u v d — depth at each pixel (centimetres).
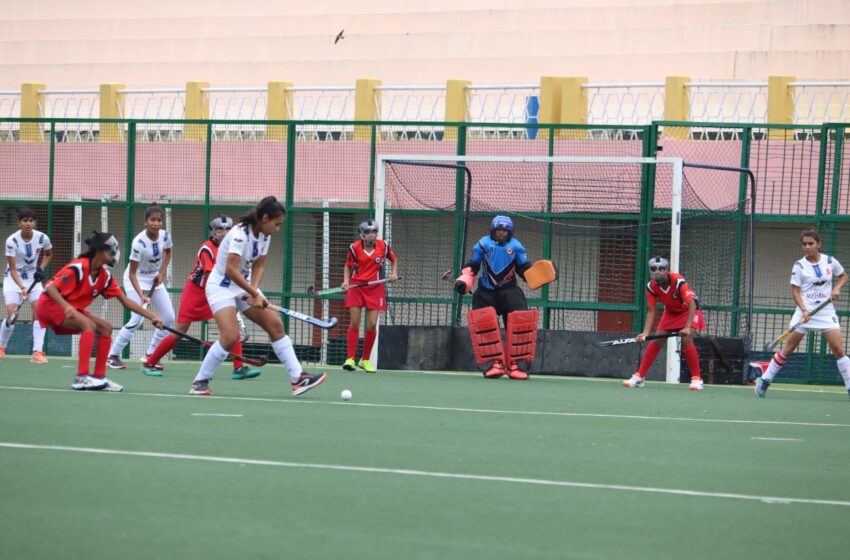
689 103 5641
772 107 5475
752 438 2777
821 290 4019
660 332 4306
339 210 5547
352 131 6034
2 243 6512
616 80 7700
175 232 6344
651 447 2545
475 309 4591
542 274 4559
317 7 9012
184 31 9256
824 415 3409
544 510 1811
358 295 4772
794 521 1792
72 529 1588
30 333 6062
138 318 4422
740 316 5134
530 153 5541
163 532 1586
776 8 7781
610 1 8238
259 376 4306
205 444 2375
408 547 1547
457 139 5491
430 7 8744
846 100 6156
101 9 9525
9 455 2164
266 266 6206
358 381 4219
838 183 5112
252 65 8519
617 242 5244
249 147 5947
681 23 8012
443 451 2384
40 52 9381
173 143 6066
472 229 5547
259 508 1759
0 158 6406
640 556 1545
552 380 4578
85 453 2211
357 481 2006
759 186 5359
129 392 3441
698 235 5122
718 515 1817
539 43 8156
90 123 6322
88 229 6450
